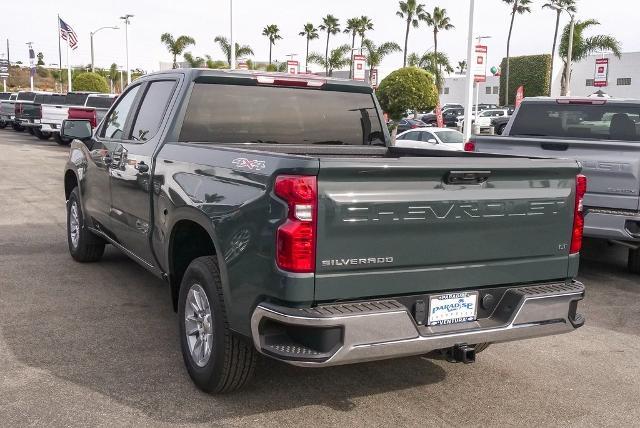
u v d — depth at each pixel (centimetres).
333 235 337
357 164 333
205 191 407
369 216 342
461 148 2033
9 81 10425
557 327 399
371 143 566
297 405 413
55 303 602
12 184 1441
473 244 376
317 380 453
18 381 434
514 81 6988
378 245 347
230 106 505
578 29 4216
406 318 349
